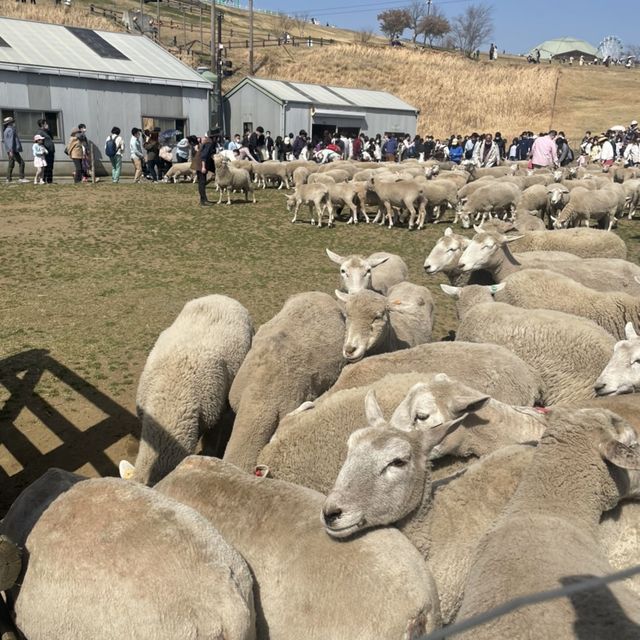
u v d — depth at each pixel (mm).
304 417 4711
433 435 3363
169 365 5543
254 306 10312
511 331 6070
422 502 3365
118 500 3133
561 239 9758
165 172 26609
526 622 2508
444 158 32719
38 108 25547
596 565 2764
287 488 3498
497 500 3615
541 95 57469
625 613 2445
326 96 37375
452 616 3438
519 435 4516
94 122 27031
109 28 51875
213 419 5715
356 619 2900
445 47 102062
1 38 26438
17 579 3029
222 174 20016
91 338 8750
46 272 12000
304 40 77188
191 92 29547
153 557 2871
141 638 2771
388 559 2998
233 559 2992
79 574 2885
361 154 32062
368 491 3115
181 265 12781
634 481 3316
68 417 6637
